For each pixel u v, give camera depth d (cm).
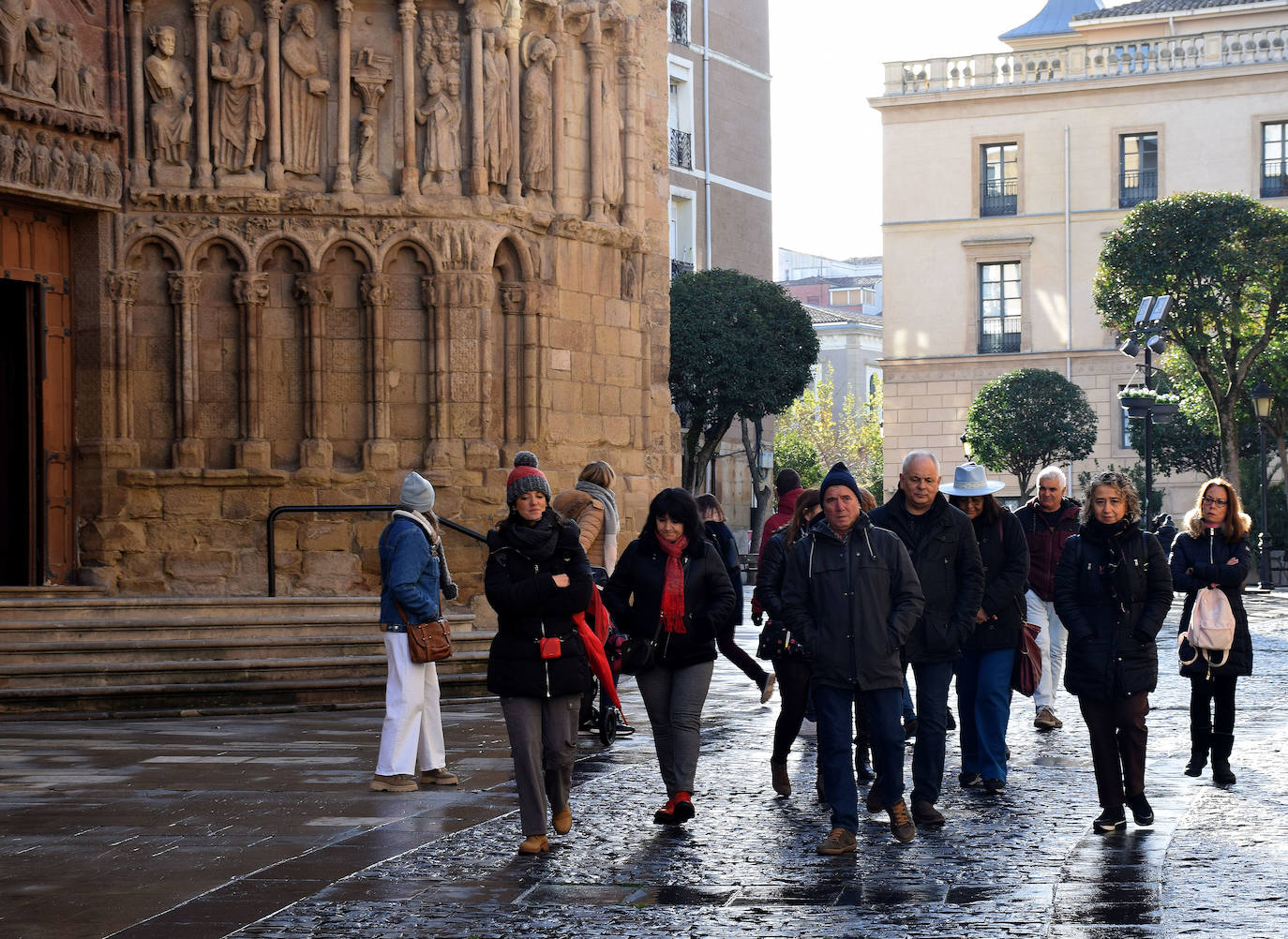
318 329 1803
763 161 5325
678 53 4841
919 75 5816
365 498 1802
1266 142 5459
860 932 627
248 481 1783
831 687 809
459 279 1814
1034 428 5141
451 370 1817
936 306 5819
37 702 1392
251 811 908
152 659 1477
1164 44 5566
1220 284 4272
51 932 634
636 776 1051
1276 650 2075
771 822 884
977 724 1002
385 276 1809
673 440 2270
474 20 1830
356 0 1812
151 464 1797
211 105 1800
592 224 1956
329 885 718
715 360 4225
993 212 5753
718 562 891
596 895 700
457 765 1097
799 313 4322
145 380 1800
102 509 1772
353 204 1795
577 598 809
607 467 1248
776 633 960
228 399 1805
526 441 1873
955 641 883
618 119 2022
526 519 817
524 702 804
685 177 4875
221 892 703
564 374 1930
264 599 1648
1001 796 972
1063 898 681
